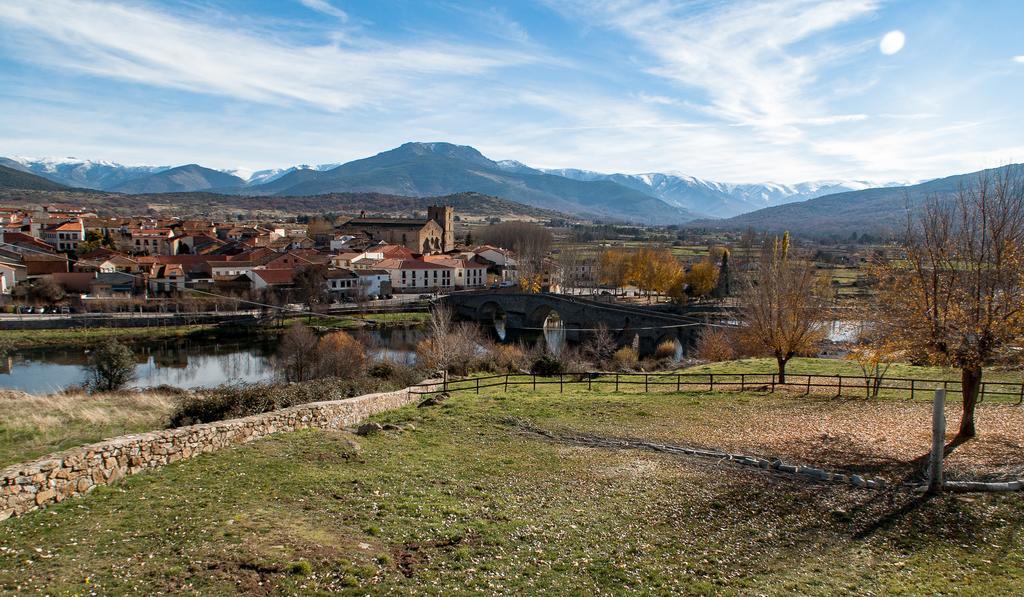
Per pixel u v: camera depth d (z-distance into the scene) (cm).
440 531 1630
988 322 2370
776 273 4728
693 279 12694
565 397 3659
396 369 4869
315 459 2127
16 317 9200
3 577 1205
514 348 7888
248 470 1950
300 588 1264
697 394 3731
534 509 1852
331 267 13500
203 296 11256
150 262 13075
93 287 11250
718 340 6938
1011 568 1556
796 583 1464
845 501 1989
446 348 5969
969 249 2450
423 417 3056
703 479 2191
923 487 2095
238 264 13438
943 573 1535
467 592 1330
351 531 1580
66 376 6819
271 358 8338
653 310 10488
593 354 7988
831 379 4225
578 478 2173
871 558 1611
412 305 12212
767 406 3362
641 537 1689
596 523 1769
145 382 6650
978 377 2578
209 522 1529
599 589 1391
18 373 6938
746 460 2402
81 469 1677
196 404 2645
